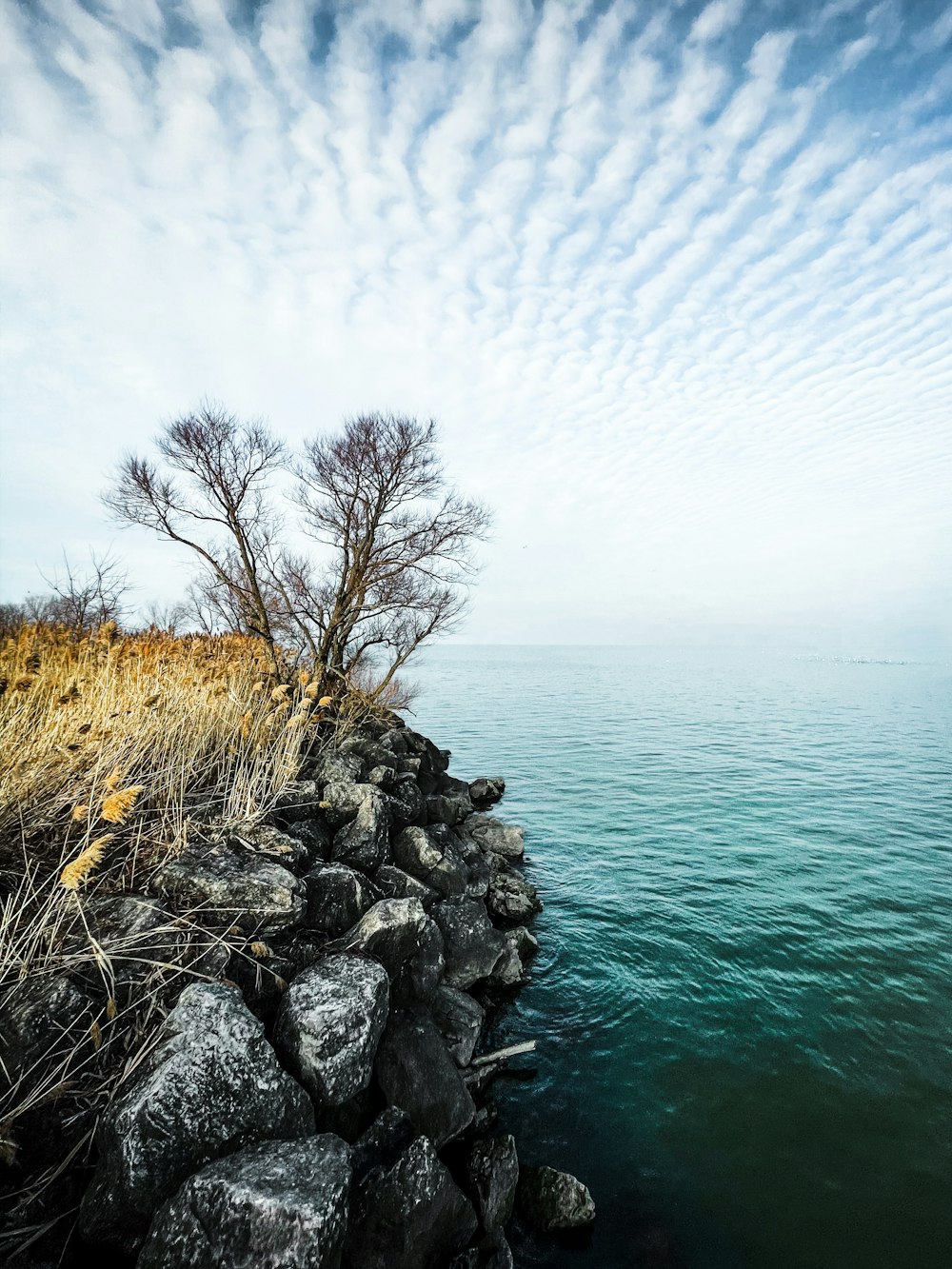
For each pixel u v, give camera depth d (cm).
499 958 815
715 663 18038
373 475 1666
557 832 1628
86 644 1138
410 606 1861
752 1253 477
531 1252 468
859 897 1180
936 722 4084
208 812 722
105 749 677
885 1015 795
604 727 3844
